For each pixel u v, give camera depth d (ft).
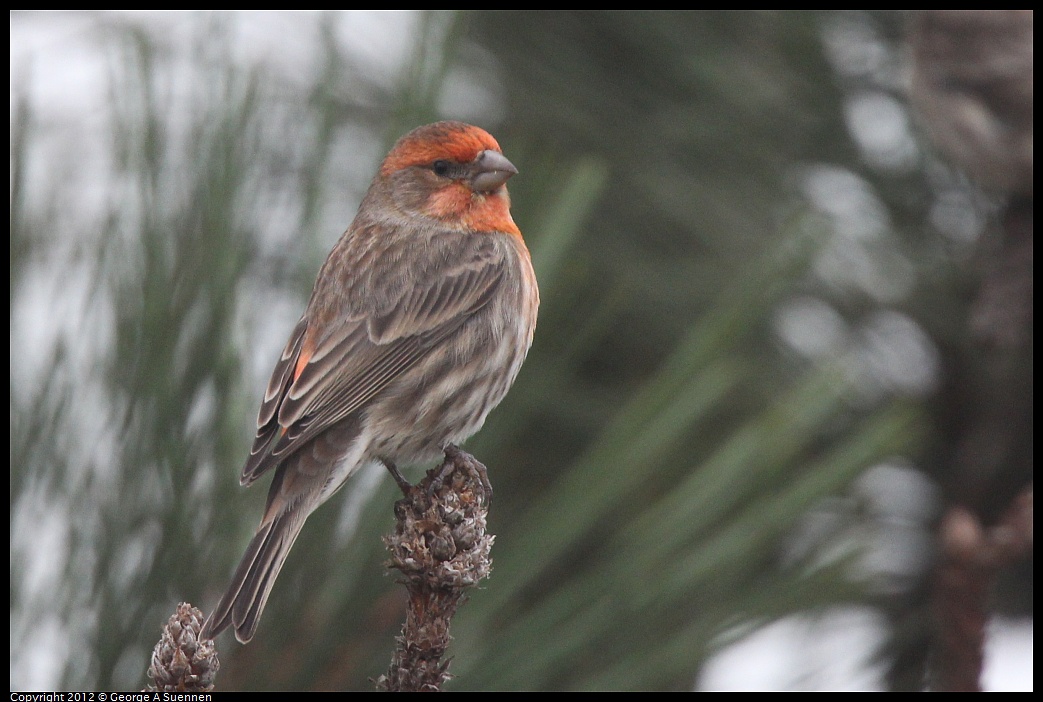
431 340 27.61
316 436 26.16
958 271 29.96
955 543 21.57
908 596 30.17
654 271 29.94
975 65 32.78
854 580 21.74
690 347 19.69
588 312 25.75
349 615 18.28
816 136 31.50
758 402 27.78
